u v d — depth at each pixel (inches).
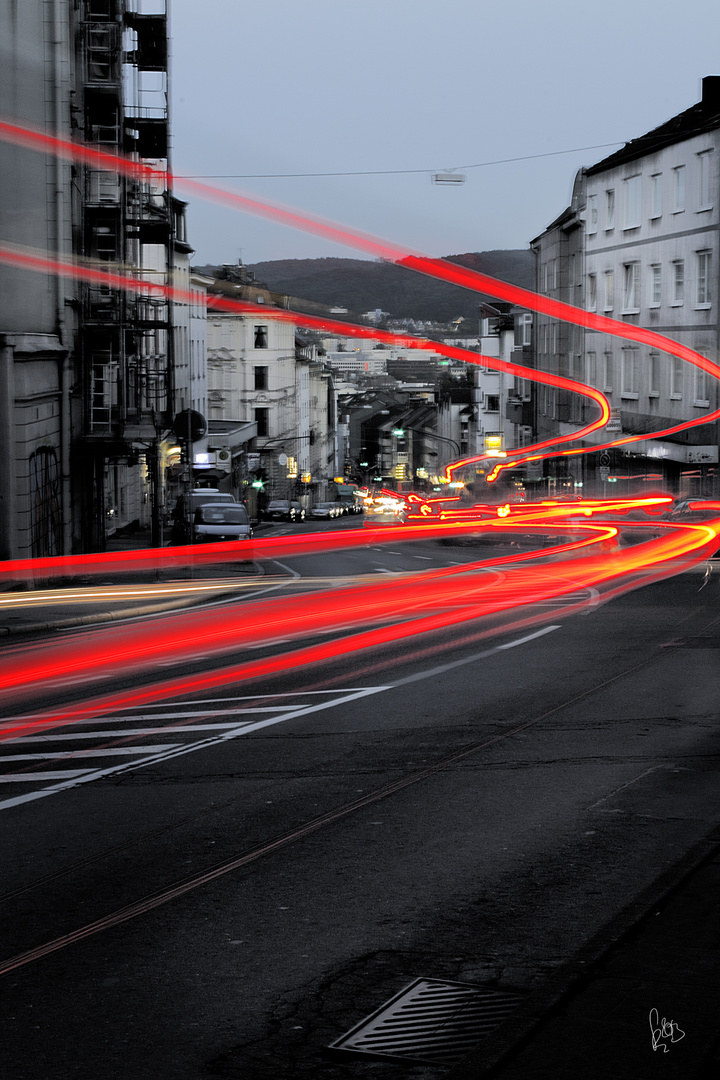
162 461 1782.7
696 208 1834.4
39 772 370.6
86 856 281.6
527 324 3058.6
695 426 1825.8
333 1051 181.3
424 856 279.4
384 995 201.6
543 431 2758.4
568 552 1561.3
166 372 1432.1
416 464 6397.6
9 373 1045.2
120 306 1336.1
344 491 5477.4
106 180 1409.9
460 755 385.4
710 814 311.6
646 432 2009.1
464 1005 197.2
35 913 243.8
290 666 598.5
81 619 836.0
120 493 1871.3
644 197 2028.8
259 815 316.2
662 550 1492.4
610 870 266.4
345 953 220.5
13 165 1144.8
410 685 528.7
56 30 1192.8
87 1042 184.5
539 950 220.5
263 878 264.7
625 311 2124.8
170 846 289.1
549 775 356.8
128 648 688.4
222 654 653.3
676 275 1915.6
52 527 1199.6
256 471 3198.8
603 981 197.5
